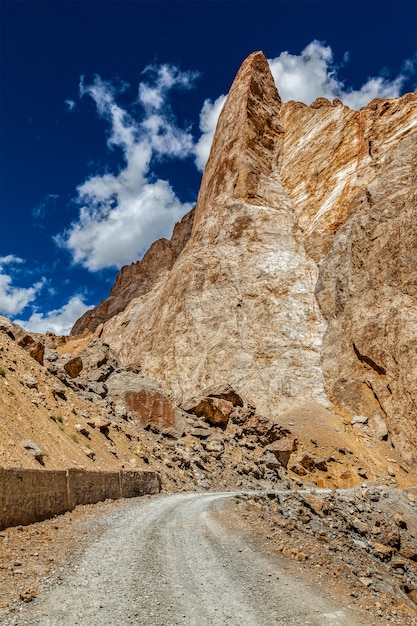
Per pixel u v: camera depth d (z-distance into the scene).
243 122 89.19
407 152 55.91
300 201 76.94
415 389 40.84
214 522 12.98
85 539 9.42
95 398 28.47
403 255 48.25
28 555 7.71
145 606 6.21
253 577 8.13
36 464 11.54
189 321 67.44
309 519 18.28
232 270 71.06
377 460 40.56
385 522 22.17
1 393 14.15
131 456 21.83
